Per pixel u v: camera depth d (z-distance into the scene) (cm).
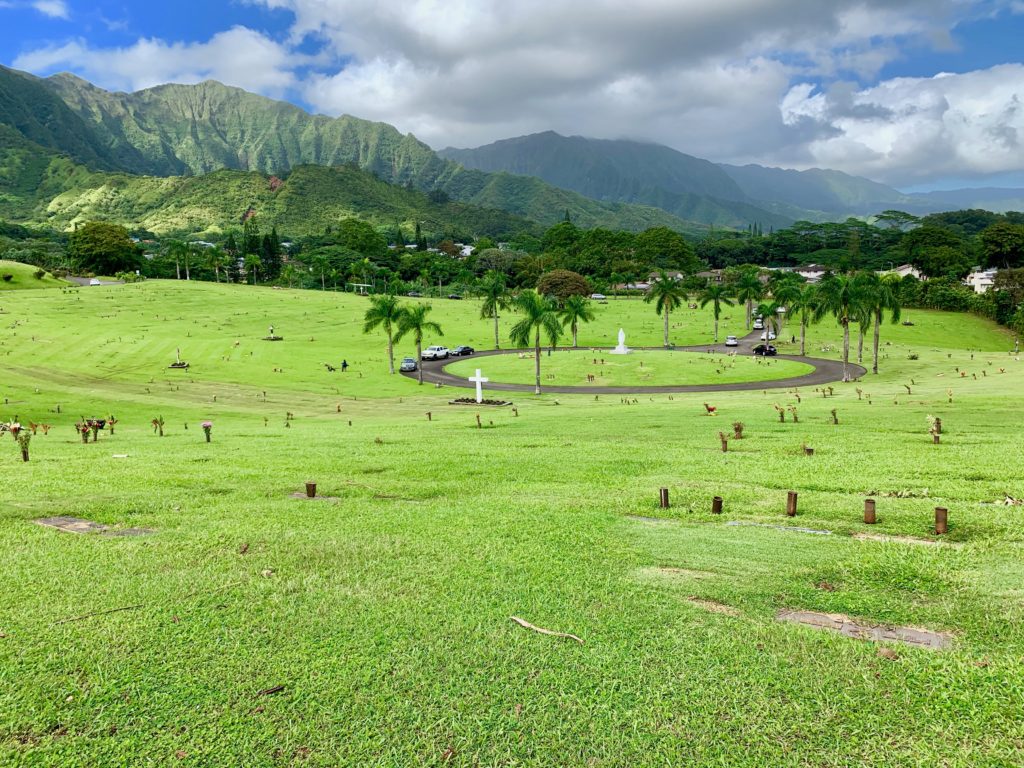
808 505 1562
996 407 3116
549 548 1285
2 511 1598
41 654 870
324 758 664
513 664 834
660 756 659
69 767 655
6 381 5119
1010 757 638
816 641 873
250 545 1322
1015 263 15025
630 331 10488
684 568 1159
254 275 17450
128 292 12238
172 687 791
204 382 5906
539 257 17962
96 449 2695
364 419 4112
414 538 1362
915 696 745
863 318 5900
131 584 1109
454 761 658
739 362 6844
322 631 930
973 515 1407
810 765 641
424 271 17100
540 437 2886
